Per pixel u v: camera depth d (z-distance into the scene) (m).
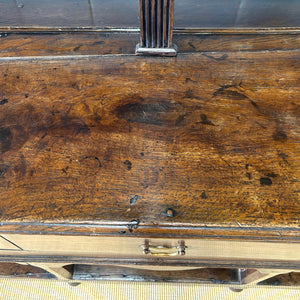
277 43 0.63
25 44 0.64
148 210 0.45
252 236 0.44
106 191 0.46
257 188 0.46
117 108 0.55
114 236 0.47
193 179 0.47
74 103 0.55
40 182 0.47
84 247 0.59
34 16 0.70
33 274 0.84
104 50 0.63
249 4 0.73
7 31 0.67
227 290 0.91
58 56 0.62
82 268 0.85
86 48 0.63
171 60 0.61
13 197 0.46
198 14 0.70
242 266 0.66
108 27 0.67
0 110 0.54
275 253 0.57
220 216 0.44
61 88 0.57
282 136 0.51
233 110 0.54
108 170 0.48
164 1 0.51
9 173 0.47
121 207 0.45
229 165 0.48
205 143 0.50
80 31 0.66
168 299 0.89
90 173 0.47
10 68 0.60
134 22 0.68
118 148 0.50
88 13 0.71
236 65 0.60
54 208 0.45
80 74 0.59
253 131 0.51
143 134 0.51
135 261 0.69
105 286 0.91
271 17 0.69
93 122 0.53
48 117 0.53
